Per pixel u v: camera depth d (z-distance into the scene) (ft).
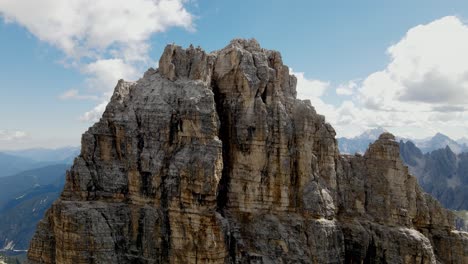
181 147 221.46
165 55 251.39
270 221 232.53
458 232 285.23
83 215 211.61
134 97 242.37
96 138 234.79
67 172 228.22
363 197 266.16
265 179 237.25
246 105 237.86
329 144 257.14
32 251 232.12
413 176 277.44
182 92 231.09
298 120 247.29
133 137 227.20
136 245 217.36
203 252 205.77
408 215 268.21
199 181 207.21
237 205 236.84
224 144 240.73
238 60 243.19
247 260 221.05
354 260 249.75
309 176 243.60
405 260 247.70
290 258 224.53
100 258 209.36
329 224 234.99
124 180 227.40
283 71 262.67
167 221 214.48
